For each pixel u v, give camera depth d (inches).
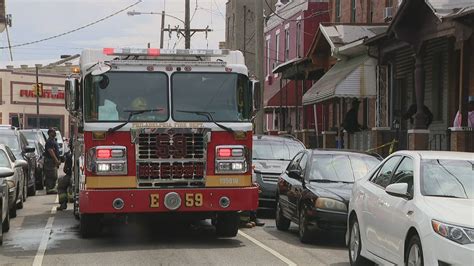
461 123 588.7
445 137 684.1
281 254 394.0
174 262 362.6
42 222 530.6
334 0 1166.3
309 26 1284.4
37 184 850.8
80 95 414.3
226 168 407.5
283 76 1190.9
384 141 772.6
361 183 360.5
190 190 401.1
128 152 397.7
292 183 476.1
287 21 1397.6
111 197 392.2
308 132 1080.8
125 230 488.4
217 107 413.1
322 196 420.2
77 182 499.5
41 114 2925.7
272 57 1525.6
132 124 398.3
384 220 307.7
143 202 395.2
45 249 404.2
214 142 408.5
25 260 370.3
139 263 359.3
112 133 397.1
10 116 2822.3
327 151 486.6
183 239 446.9
